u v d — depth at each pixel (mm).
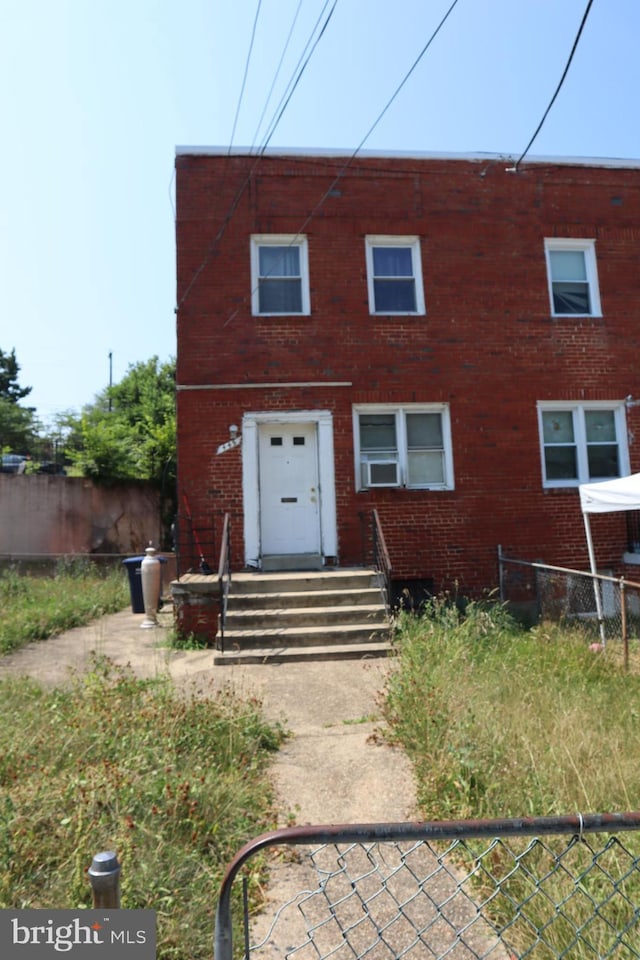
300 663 8297
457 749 4613
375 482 11305
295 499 11180
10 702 5723
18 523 19703
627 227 12547
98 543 20312
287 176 11586
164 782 3947
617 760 4418
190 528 10727
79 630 10906
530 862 3395
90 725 4945
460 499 11438
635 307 12406
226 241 11320
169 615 12148
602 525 11773
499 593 11312
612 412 12305
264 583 9773
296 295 11578
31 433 25281
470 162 12141
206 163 11438
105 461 20500
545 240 12242
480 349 11758
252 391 11078
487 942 3025
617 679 6965
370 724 6027
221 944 1861
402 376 11484
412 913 3252
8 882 3061
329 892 3449
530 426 11773
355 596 9586
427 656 7074
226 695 6016
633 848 3451
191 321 11094
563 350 12023
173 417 22641
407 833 1920
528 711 5508
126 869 3188
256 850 1896
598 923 2934
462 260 11922
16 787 3881
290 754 5340
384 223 11750
